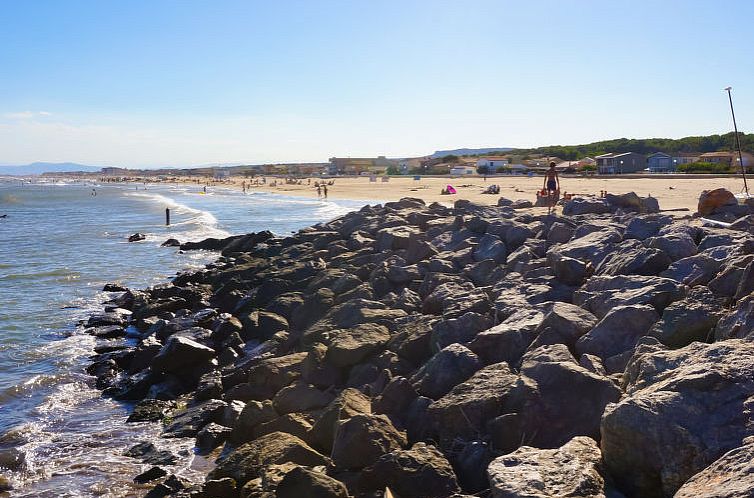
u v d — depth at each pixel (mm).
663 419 6066
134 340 18688
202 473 10227
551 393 8055
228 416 11875
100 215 69625
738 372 6445
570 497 5766
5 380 15328
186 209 75562
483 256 18266
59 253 37438
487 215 25438
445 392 9602
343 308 15141
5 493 9891
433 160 181750
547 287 13320
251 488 8086
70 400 14141
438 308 14500
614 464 6340
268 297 20078
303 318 16969
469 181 98812
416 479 7270
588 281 12758
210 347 16188
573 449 6629
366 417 8359
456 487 7227
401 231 23938
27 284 27703
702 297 9523
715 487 5070
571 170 112750
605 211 23031
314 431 9586
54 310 22672
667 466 5938
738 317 8055
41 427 12539
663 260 12633
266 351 15094
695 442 5902
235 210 69500
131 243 41875
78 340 18641
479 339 10477
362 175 190000
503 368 9375
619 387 8008
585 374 8000
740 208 18797
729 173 81625
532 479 6055
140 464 10773
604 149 154375
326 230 32219
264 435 10156
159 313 20812
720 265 11367
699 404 6172
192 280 25828
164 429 12203
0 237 46438
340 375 12203
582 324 10117
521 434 7785
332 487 7102
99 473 10500
